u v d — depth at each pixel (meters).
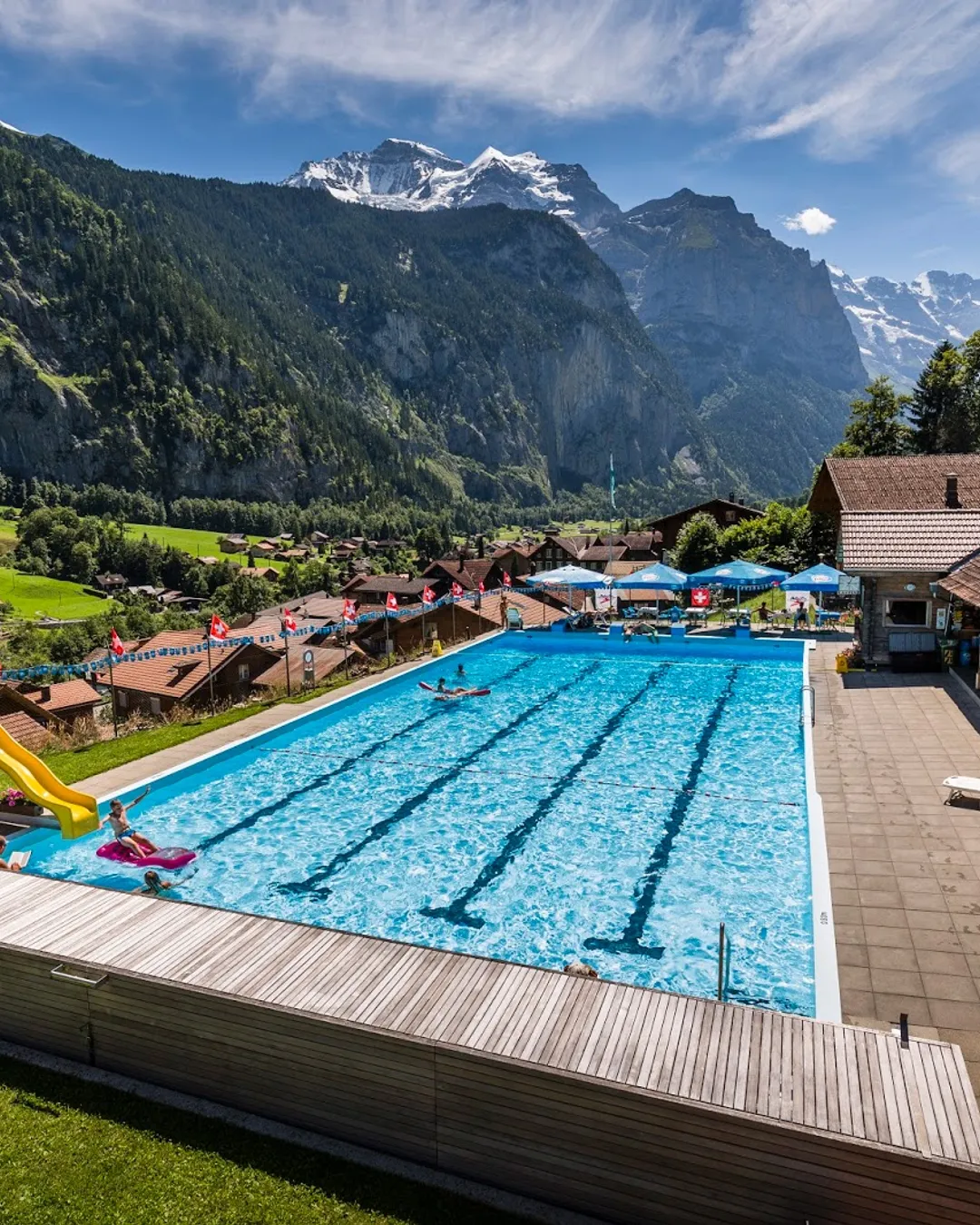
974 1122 5.64
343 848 14.74
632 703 25.03
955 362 56.44
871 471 34.69
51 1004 8.05
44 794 9.70
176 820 16.02
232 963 7.82
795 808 16.16
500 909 12.50
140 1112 7.27
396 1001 7.14
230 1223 6.05
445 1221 6.11
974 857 11.82
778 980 10.48
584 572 39.12
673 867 13.80
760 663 30.59
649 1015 6.91
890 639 26.08
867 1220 5.50
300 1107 7.08
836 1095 5.91
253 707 23.48
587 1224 6.14
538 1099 6.23
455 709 24.67
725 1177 5.80
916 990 8.68
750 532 54.91
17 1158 6.70
